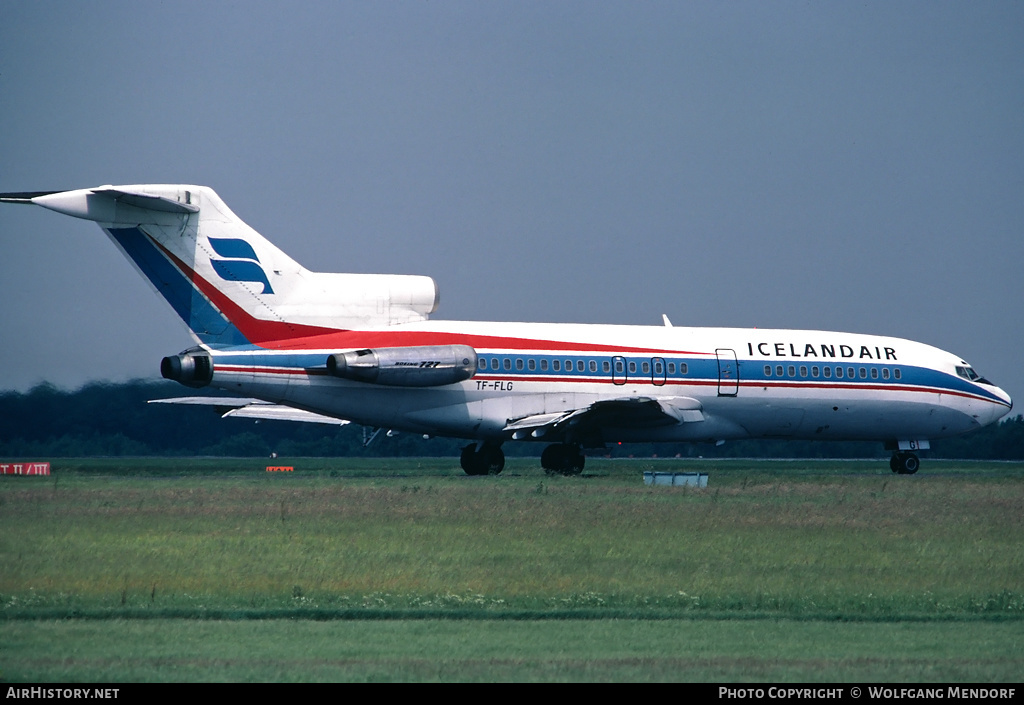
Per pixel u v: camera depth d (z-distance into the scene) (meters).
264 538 73.88
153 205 113.62
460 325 129.38
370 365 120.44
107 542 71.69
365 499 95.94
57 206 110.75
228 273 118.19
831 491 115.25
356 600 55.53
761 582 62.31
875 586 61.75
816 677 42.25
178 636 47.66
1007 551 74.44
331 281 123.38
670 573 64.31
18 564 64.12
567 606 54.84
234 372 117.56
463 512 87.19
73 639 46.94
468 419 128.38
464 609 53.69
